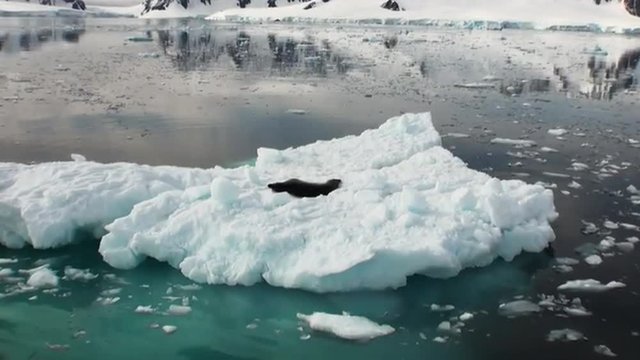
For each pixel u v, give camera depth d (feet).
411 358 19.36
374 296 22.56
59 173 28.89
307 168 32.73
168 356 19.58
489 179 29.04
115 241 24.93
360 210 25.50
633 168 37.50
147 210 25.70
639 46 128.88
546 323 21.17
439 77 77.92
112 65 86.02
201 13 306.14
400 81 74.02
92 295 22.81
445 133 46.37
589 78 78.07
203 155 39.93
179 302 22.36
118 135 45.06
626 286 23.34
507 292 22.99
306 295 22.47
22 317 21.47
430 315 21.63
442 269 23.22
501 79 76.13
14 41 121.90
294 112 53.88
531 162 38.83
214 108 55.42
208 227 24.50
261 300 22.34
